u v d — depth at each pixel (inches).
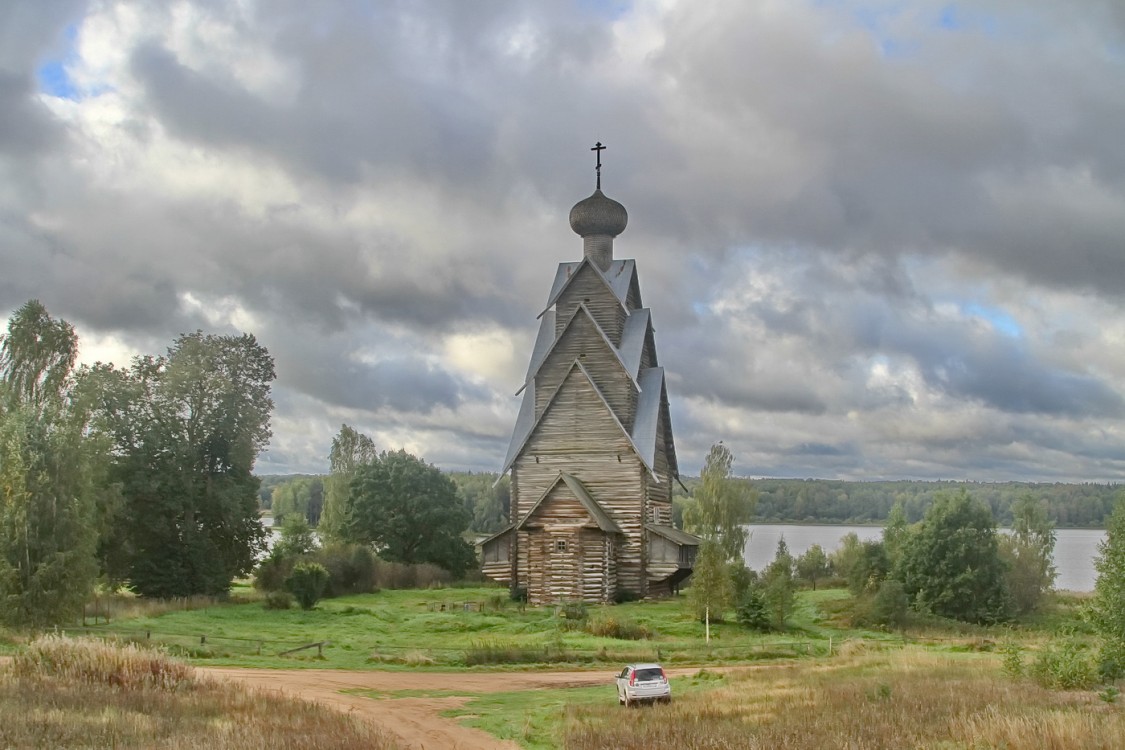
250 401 3014.3
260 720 1066.1
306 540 3255.4
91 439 2401.6
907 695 1228.5
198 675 1342.3
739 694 1341.0
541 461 2925.7
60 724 991.0
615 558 2795.3
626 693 1316.4
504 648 1855.3
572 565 2655.0
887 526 3676.2
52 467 2057.1
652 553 2839.6
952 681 1391.5
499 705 1357.0
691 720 1127.6
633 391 2992.1
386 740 1005.8
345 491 4463.6
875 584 2738.7
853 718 1061.8
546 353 3041.3
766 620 2314.2
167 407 2856.8
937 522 2669.8
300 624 2295.8
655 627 2269.9
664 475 3206.2
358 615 2453.2
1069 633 1599.4
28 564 1985.7
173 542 2797.7
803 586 3570.4
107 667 1304.1
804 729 1002.1
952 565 2618.1
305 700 1263.5
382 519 3858.3
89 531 2090.3
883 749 891.4
